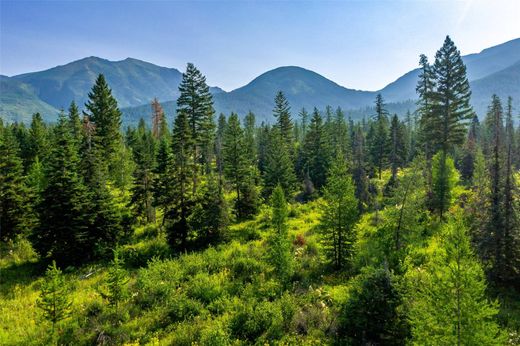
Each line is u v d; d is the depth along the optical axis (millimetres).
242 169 39438
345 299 15352
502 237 17328
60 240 24203
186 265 22188
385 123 70938
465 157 55688
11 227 28422
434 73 37188
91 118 52375
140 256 25250
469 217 21219
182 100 45000
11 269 23375
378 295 13023
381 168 64062
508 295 16656
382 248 18000
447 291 10414
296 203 43281
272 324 15055
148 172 35281
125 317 16453
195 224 27562
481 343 9703
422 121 40250
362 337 13344
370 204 37531
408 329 12602
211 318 16297
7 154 30172
